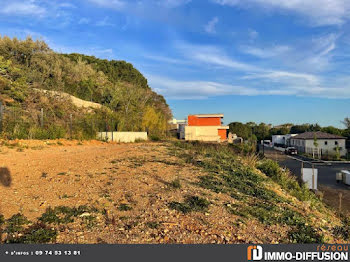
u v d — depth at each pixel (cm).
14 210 414
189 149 1318
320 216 637
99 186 573
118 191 548
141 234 374
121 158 920
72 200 477
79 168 726
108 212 436
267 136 7638
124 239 358
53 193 509
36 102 1878
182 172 767
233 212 489
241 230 425
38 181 580
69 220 394
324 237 462
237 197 588
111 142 1667
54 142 1238
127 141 1853
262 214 505
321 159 3438
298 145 4597
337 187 1809
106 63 5162
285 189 935
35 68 2622
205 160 993
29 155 866
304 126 6675
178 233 387
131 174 698
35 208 428
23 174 626
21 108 1590
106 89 3167
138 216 431
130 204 480
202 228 411
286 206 607
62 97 2230
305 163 3017
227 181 730
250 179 820
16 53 2631
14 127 1216
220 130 3319
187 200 523
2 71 2039
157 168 797
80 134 1535
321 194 1266
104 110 2336
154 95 4475
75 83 3103
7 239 331
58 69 2853
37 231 351
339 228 565
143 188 580
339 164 2986
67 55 4700
